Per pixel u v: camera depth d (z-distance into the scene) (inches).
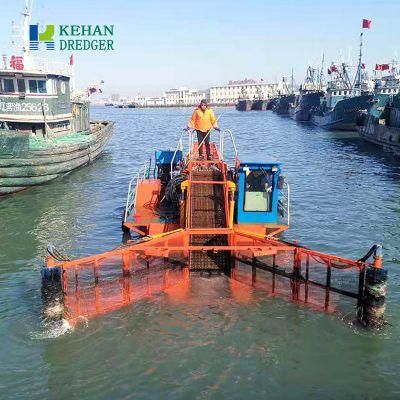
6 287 596.7
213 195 667.4
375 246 486.6
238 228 643.5
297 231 833.5
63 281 503.5
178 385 407.8
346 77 3715.6
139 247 545.6
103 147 1800.0
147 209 721.6
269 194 657.0
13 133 1018.7
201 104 772.6
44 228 844.6
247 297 562.6
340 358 445.7
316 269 543.5
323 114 3503.9
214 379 415.5
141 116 6727.4
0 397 393.7
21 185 1090.1
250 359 443.8
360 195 1142.3
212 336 481.4
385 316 520.7
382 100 2357.3
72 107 1501.0
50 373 424.5
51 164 1158.3
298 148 2241.6
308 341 472.4
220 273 616.4
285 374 422.3
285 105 6043.3
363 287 491.5
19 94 1166.3
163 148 2256.4
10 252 723.4
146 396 394.6
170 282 588.1
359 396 394.9
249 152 2092.8
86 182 1258.0
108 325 502.0
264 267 574.6
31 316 521.3
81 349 459.8
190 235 623.5
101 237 796.6
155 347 462.6
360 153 2004.2
